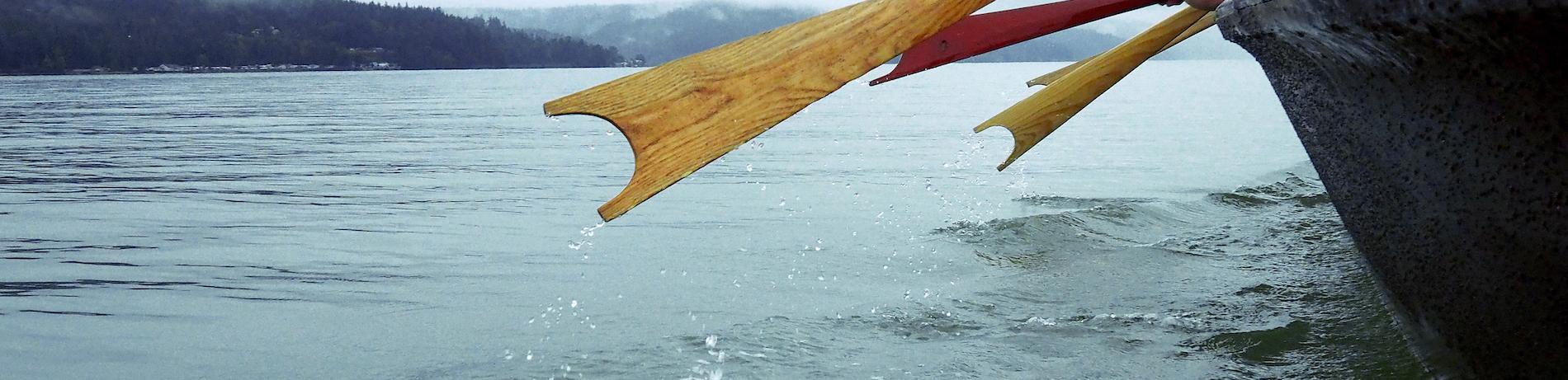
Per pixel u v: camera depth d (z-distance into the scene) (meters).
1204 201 7.73
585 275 5.03
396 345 3.91
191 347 3.93
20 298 4.69
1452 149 2.04
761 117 2.39
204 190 8.61
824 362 3.64
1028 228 6.22
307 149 13.05
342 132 16.66
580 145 13.66
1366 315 4.00
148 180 9.44
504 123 19.52
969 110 22.77
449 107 27.50
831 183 8.74
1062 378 3.46
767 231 6.23
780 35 2.39
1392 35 1.84
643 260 5.39
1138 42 4.35
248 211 7.38
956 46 3.11
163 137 15.41
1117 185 8.63
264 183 9.17
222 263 5.46
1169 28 4.25
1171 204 7.47
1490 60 1.71
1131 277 4.91
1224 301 4.40
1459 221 2.19
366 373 3.59
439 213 7.20
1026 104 4.54
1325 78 2.32
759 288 4.73
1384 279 3.05
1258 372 3.48
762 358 3.68
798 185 8.55
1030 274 4.99
